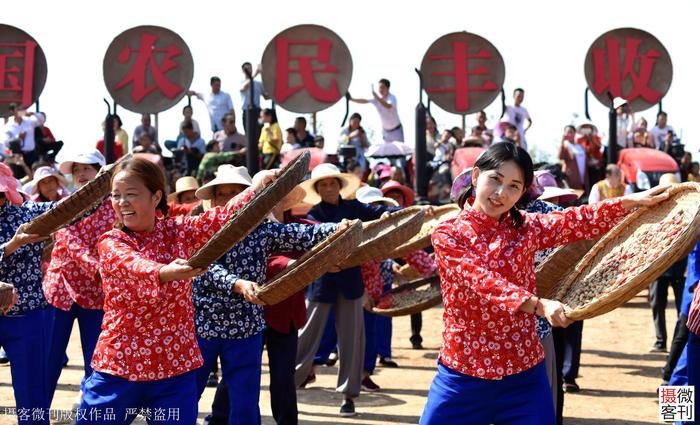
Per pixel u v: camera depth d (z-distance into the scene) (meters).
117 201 4.60
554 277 5.02
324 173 8.66
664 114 20.53
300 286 5.18
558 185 9.84
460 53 16.56
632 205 4.53
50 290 7.09
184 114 18.05
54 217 5.58
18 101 17.12
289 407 6.69
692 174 19.72
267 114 16.84
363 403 8.70
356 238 5.16
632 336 12.70
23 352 6.35
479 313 4.38
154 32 16.08
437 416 4.52
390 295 7.56
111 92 16.02
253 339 5.93
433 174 17.31
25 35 17.17
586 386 9.55
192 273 4.27
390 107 18.25
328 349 9.43
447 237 4.41
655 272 4.07
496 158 4.39
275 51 15.90
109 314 4.59
